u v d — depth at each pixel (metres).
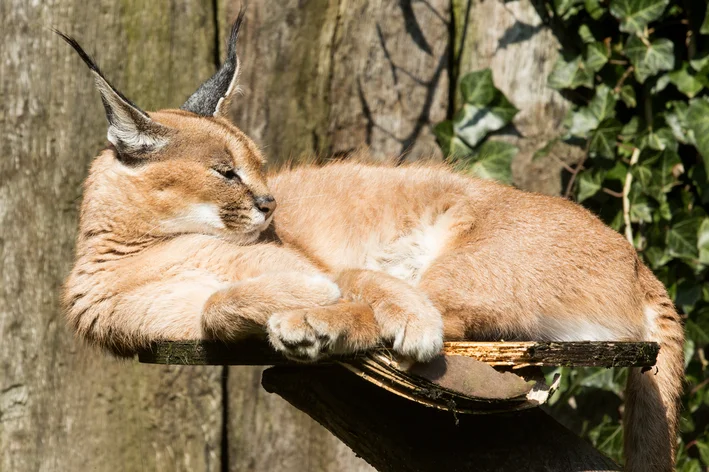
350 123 11.52
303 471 11.51
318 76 11.45
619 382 11.16
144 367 11.20
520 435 6.72
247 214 7.52
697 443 11.48
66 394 11.03
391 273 8.04
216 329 6.52
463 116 11.53
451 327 6.98
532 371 6.71
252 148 7.84
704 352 11.59
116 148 7.56
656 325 7.47
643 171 11.15
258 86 11.34
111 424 11.12
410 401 6.87
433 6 11.62
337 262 8.09
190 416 11.30
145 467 11.20
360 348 6.09
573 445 6.74
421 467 6.63
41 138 10.95
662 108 11.27
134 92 11.20
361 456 6.94
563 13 11.33
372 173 8.41
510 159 11.38
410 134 11.62
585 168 11.49
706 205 11.27
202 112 8.48
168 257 7.23
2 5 10.87
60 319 10.97
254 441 11.46
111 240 7.43
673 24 11.28
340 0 11.47
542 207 7.56
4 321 10.91
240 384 11.44
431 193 8.09
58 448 11.02
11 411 10.94
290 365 6.78
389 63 11.57
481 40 11.70
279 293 6.36
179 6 11.27
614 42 11.41
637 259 7.55
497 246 7.29
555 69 11.50
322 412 6.96
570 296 7.17
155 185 7.43
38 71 10.92
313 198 8.34
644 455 7.23
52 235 10.97
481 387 6.01
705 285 11.25
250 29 11.35
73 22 10.99
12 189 10.91
